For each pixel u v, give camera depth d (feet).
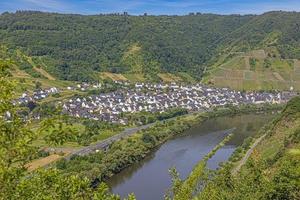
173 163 422.82
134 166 418.31
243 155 404.98
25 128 59.67
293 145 327.06
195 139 533.96
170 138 545.44
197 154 455.22
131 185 360.48
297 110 435.12
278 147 366.43
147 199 328.29
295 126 400.47
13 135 58.85
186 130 595.88
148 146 478.18
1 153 57.36
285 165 141.38
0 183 57.26
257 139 470.39
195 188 187.21
